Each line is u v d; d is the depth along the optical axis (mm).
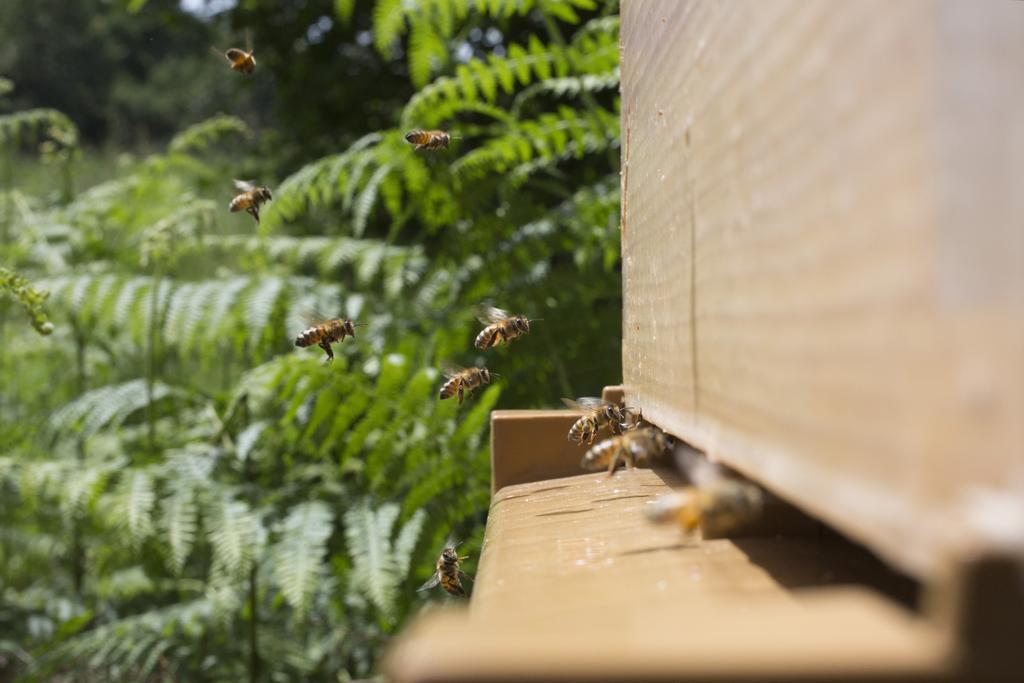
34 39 23438
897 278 596
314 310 3807
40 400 5234
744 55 947
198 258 5273
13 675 4285
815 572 941
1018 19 569
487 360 3709
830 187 708
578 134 4043
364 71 6816
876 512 608
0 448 4570
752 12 923
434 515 3334
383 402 3301
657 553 1071
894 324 597
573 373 3709
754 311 897
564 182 5285
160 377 5051
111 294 3893
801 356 758
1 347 5129
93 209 5258
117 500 3424
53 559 5211
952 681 470
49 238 5105
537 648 506
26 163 7504
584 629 542
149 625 3678
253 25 7168
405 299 4137
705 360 1123
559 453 1964
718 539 1111
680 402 1296
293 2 7203
